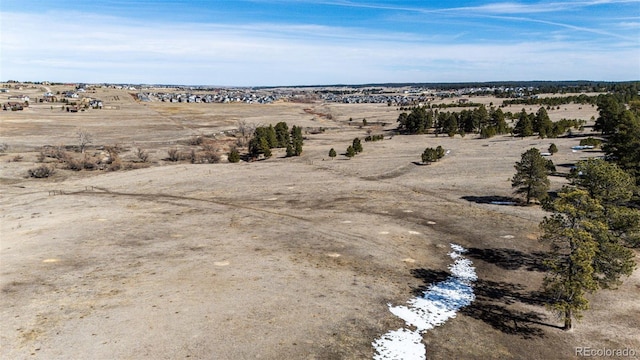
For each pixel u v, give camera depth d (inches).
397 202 1952.5
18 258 1261.1
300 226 1598.2
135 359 752.3
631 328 889.5
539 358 791.7
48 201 2108.8
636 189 1325.0
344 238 1449.3
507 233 1486.2
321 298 991.6
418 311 955.3
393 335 852.0
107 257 1262.3
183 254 1284.4
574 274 863.7
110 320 881.5
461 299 1024.2
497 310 973.2
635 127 1785.2
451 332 874.1
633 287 1069.8
